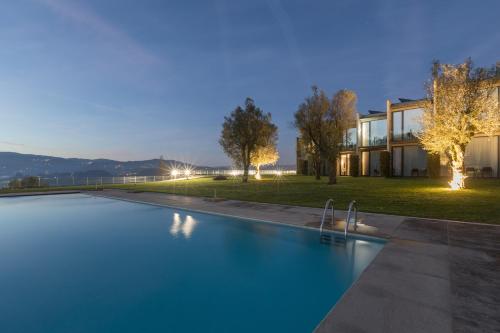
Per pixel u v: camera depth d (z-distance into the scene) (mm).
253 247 7895
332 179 23312
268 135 34656
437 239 6539
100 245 8523
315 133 23609
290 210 11344
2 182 29328
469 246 5980
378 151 34094
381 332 3066
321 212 10656
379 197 13789
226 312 4648
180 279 5977
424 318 3312
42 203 17750
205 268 6594
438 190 16156
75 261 7141
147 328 4211
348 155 38062
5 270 6551
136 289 5508
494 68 15531
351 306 3631
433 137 16641
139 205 16125
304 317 4473
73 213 14016
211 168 67312
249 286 5594
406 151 29891
